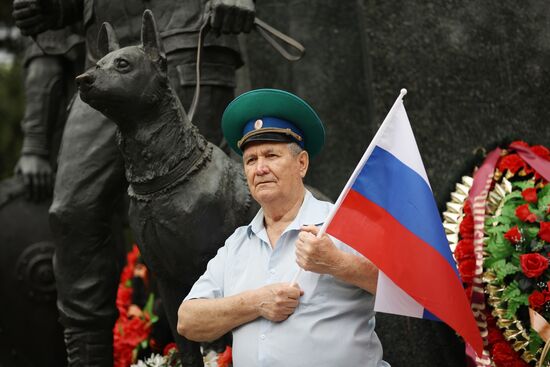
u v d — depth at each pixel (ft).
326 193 29.48
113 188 24.23
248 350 17.34
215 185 21.30
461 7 28.48
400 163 18.06
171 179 21.08
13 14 25.50
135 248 33.83
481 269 23.41
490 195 24.88
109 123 23.97
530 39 29.09
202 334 17.76
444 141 27.45
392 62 27.63
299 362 16.94
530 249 23.44
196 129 21.66
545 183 25.29
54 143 34.55
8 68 61.62
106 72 20.34
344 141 29.81
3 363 34.55
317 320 17.10
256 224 18.44
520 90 28.60
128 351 29.81
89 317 24.71
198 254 21.35
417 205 17.85
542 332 22.56
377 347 17.57
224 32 22.63
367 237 17.38
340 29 30.53
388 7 27.89
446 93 27.81
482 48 28.45
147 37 20.92
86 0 25.13
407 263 17.40
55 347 34.53
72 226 24.22
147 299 32.37
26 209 34.14
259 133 18.44
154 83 20.67
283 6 30.94
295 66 30.50
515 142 26.94
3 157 59.21
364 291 17.48
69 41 28.22
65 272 24.66
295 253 17.19
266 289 17.28
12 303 34.14
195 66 24.45
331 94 30.17
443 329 25.43
